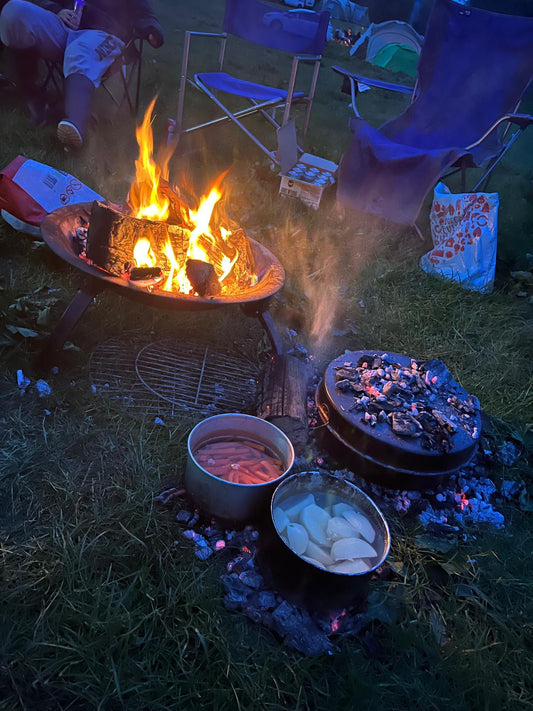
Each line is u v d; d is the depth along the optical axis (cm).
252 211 392
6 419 197
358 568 153
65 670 132
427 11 2061
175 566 163
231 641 147
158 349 251
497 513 211
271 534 156
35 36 391
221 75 464
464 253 365
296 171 433
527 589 181
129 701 131
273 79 807
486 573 182
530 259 420
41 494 175
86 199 289
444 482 212
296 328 296
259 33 456
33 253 278
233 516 173
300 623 152
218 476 173
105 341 247
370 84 456
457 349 305
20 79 430
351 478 207
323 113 711
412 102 471
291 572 149
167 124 451
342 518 168
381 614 159
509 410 265
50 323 239
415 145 455
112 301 263
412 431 197
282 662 145
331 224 411
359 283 347
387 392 211
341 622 156
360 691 140
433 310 332
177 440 207
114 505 178
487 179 443
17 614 142
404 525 197
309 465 207
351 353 239
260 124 575
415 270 375
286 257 352
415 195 390
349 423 200
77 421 204
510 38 436
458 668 151
